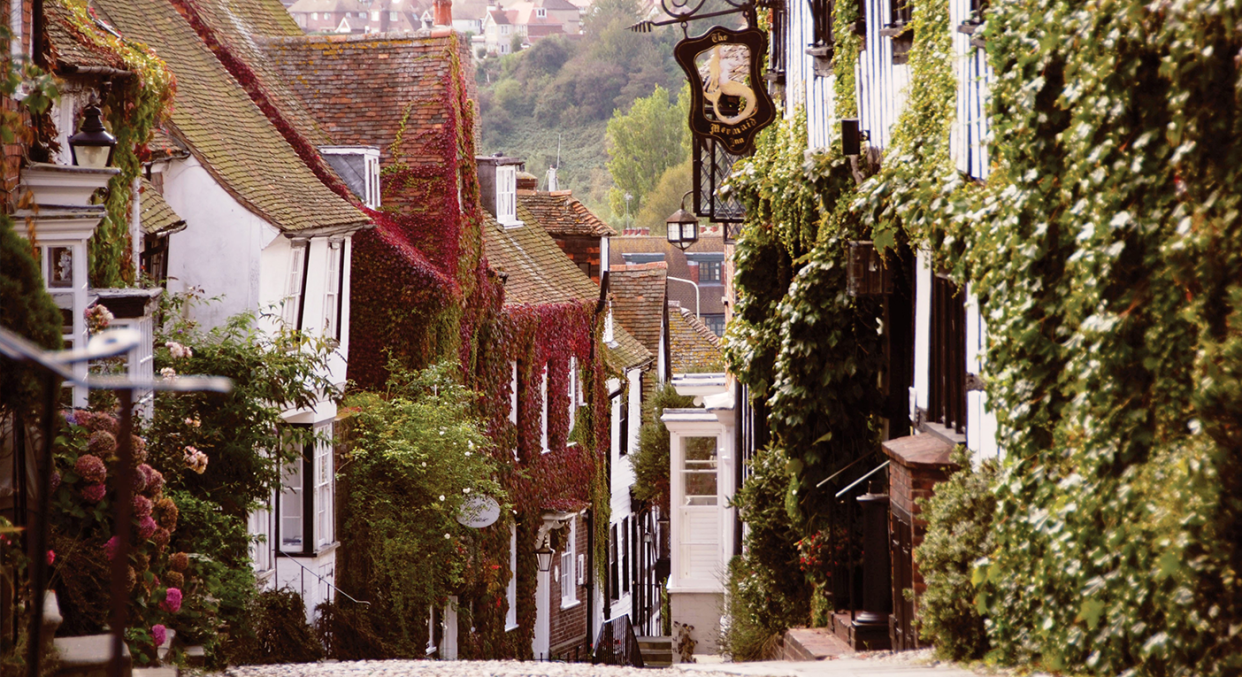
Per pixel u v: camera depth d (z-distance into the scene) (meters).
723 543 45.22
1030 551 13.55
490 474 41.59
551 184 70.94
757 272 29.88
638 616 67.38
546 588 50.41
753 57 29.84
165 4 41.66
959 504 17.00
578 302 55.62
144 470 20.05
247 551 27.70
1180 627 10.54
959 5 18.30
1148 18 10.88
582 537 55.56
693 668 18.91
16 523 16.62
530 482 49.06
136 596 19.41
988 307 14.71
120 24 36.66
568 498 53.06
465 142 45.53
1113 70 11.34
